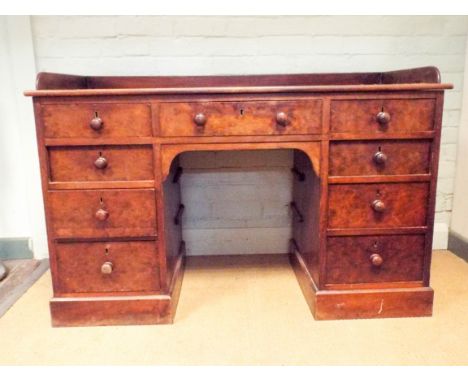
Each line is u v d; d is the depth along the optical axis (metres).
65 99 1.19
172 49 1.72
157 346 1.21
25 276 1.69
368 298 1.33
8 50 1.67
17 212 1.82
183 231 1.88
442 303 1.43
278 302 1.46
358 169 1.27
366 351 1.17
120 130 1.22
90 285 1.31
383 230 1.31
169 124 1.22
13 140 1.75
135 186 1.26
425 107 1.23
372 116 1.23
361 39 1.74
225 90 1.19
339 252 1.32
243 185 1.86
